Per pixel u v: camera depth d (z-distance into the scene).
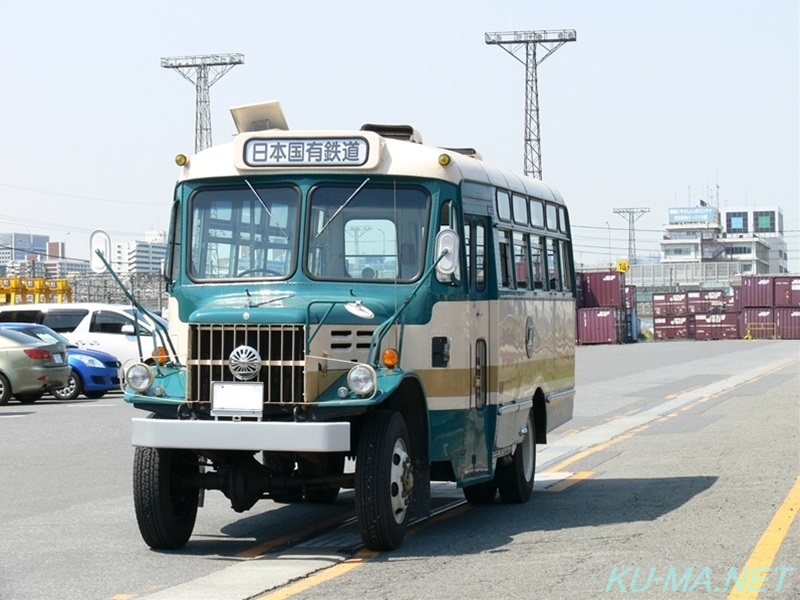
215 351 10.38
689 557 10.02
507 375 13.12
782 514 12.00
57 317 33.94
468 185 11.94
